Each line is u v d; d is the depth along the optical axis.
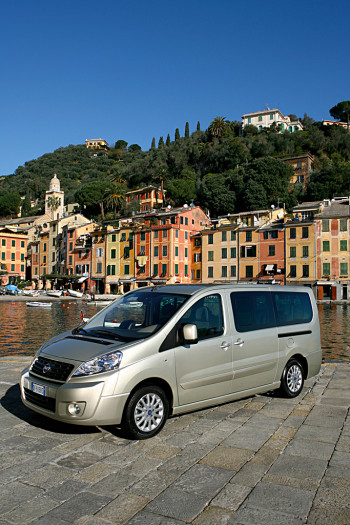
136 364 5.24
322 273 54.44
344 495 3.93
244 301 6.75
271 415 6.25
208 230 64.50
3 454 4.81
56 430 5.58
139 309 6.39
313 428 5.70
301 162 92.25
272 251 58.19
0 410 6.39
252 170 83.12
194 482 4.15
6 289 74.25
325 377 8.79
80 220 86.31
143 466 4.50
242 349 6.41
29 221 99.38
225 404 6.82
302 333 7.54
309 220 55.28
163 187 102.81
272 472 4.38
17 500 3.82
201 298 6.19
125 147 196.62
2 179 162.00
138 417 5.24
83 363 5.17
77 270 77.94
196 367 5.82
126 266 69.94
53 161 164.50
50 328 26.11
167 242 64.38
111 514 3.60
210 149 107.56
